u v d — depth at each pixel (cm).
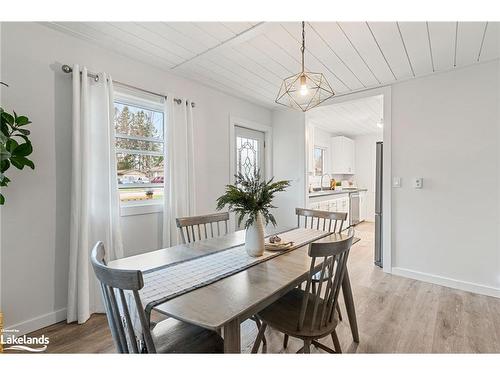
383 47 229
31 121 195
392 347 177
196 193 326
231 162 375
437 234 287
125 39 223
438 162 284
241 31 209
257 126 420
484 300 247
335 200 541
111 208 234
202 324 91
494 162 253
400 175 310
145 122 282
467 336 189
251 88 345
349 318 185
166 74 289
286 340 180
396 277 308
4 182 163
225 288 121
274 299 119
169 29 207
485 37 212
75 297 210
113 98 237
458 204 273
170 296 112
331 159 680
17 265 191
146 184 283
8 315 187
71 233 209
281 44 228
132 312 114
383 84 317
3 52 184
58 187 210
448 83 277
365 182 714
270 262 156
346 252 140
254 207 166
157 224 283
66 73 214
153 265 152
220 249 185
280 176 445
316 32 208
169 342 123
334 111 453
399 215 312
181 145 296
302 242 200
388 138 317
